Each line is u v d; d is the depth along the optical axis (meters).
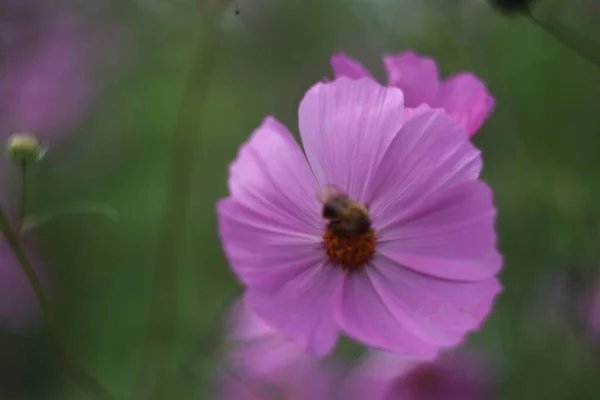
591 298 0.82
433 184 0.61
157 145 1.12
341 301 0.61
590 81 0.92
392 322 0.61
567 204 0.86
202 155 1.14
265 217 0.61
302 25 1.25
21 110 1.13
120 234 1.08
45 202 1.08
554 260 0.85
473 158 0.61
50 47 1.17
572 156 0.90
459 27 0.90
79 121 1.15
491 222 0.61
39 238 1.06
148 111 1.14
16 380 0.99
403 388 0.76
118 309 1.03
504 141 0.92
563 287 0.83
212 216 1.09
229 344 0.74
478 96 0.62
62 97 1.15
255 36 1.23
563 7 0.94
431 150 0.61
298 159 0.62
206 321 0.93
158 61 1.17
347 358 0.81
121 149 1.15
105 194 1.10
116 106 1.17
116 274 1.06
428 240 0.61
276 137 0.62
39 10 1.19
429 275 0.61
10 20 1.17
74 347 0.79
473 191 0.61
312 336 0.60
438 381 0.76
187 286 1.00
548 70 0.92
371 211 0.62
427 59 0.63
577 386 0.81
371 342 0.59
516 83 0.92
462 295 0.61
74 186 1.11
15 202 1.06
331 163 0.62
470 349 0.78
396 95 0.62
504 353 0.82
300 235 0.62
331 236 0.62
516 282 0.85
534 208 0.87
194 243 1.06
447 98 0.63
